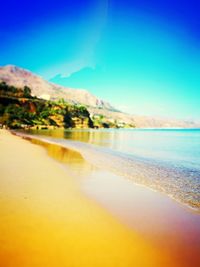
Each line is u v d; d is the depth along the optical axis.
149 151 28.41
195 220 7.61
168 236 6.43
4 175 12.07
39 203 8.36
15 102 145.50
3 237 5.84
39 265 4.80
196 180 13.53
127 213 8.05
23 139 40.66
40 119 138.75
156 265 5.07
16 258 5.00
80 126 170.00
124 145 36.72
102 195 9.99
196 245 5.96
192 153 26.67
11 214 7.24
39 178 11.95
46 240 5.82
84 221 7.11
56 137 53.34
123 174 14.65
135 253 5.50
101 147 32.00
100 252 5.44
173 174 15.19
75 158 20.30
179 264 5.14
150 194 10.52
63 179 12.20
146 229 6.82
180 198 10.02
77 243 5.77
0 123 116.12
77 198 9.27
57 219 7.10
